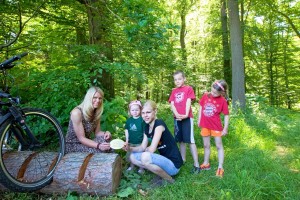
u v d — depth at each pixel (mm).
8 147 3314
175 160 3545
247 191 3096
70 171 3047
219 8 14258
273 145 5316
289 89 17484
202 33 15898
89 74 4852
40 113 3084
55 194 3104
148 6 3992
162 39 4156
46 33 7172
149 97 16844
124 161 4141
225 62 14234
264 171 3842
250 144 5137
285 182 3391
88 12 6016
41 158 3258
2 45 5727
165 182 3406
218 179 3467
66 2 6176
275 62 17047
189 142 3926
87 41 7156
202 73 16094
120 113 4586
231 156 4355
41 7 6223
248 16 15789
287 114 9742
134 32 3875
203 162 4090
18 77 5832
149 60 7043
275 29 15648
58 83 4719
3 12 5828
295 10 14359
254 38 14125
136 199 3061
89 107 3465
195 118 6559
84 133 3578
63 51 6832
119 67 4934
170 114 8125
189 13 16266
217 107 3775
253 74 16875
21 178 3047
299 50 16562
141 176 3676
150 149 3387
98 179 3016
